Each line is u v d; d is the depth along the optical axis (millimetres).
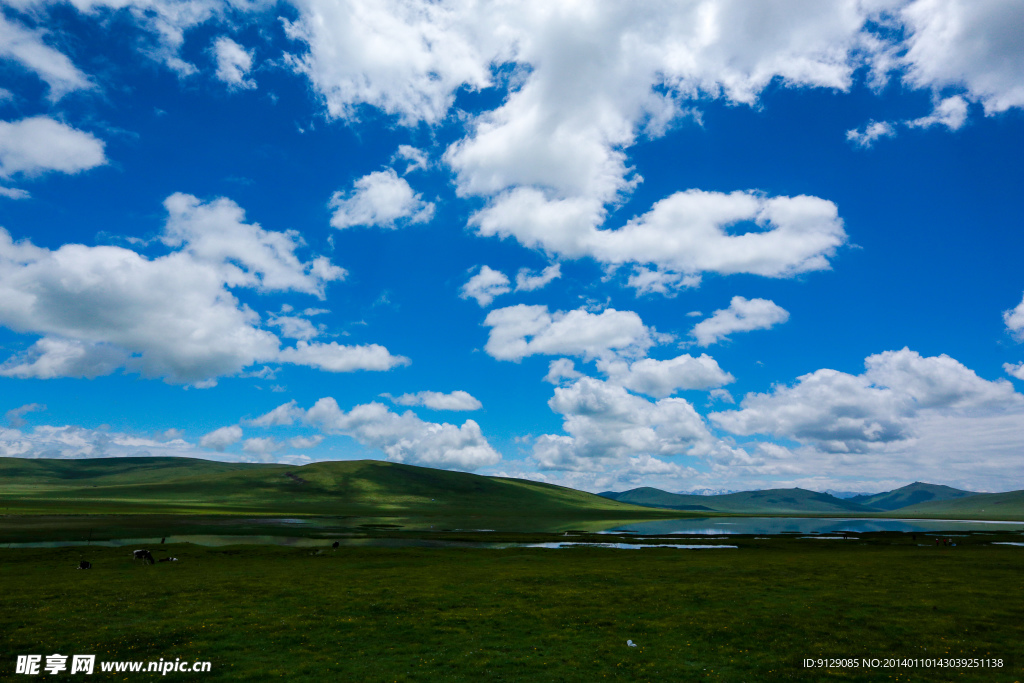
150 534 100000
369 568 55812
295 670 24062
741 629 31328
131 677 23109
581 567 57719
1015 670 24844
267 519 158125
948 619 33625
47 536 89625
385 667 24594
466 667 24703
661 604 37781
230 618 32500
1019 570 55625
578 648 27703
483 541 101688
